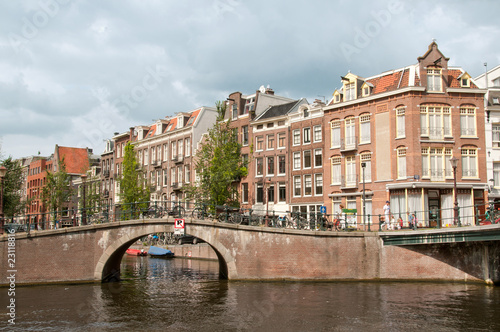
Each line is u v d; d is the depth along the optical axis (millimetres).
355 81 37656
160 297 22656
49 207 53906
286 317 18469
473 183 34000
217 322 17875
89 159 77000
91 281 26391
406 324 17328
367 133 36656
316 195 39688
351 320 17938
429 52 35062
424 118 34375
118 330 16891
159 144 58750
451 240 24938
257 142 44812
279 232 27031
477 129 34812
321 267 26938
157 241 56969
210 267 39312
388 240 27234
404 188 33812
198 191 39719
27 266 25375
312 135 40312
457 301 21016
